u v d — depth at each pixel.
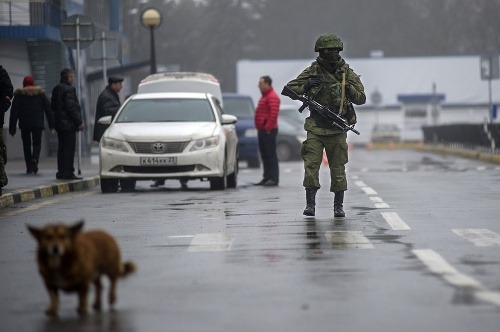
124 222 43.41
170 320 22.64
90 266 22.50
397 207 49.06
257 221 42.94
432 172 85.75
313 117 44.09
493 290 25.66
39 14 119.44
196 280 27.84
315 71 44.00
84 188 68.31
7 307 24.77
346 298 24.97
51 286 22.81
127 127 63.94
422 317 22.62
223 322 22.38
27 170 77.56
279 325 22.02
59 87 68.25
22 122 76.88
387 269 29.28
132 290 26.38
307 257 31.94
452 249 33.28
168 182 74.81
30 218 46.25
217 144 62.81
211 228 40.44
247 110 103.94
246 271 29.30
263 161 68.50
